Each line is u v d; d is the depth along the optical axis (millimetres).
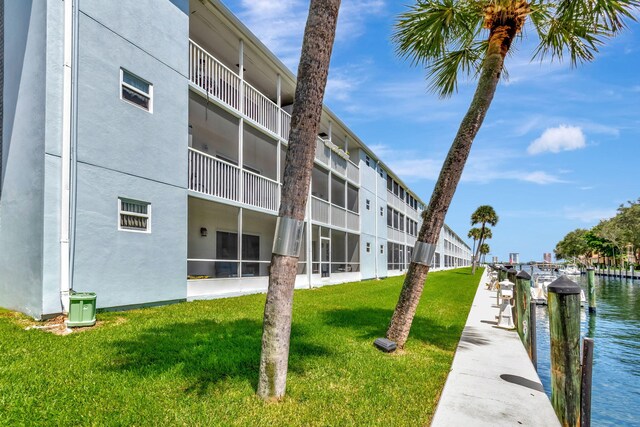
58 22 7125
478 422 3520
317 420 3393
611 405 5809
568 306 3516
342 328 7426
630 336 11039
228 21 11289
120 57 8234
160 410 3412
